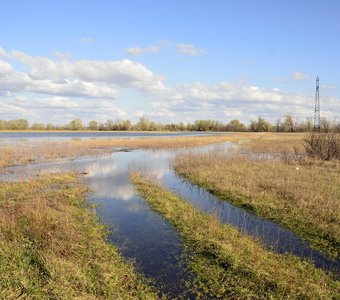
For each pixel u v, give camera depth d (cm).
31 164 2236
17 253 697
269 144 4009
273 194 1263
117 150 3541
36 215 897
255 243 811
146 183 1547
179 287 621
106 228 944
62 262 649
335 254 767
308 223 964
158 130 14700
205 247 793
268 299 575
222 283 629
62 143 4216
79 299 547
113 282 617
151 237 875
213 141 5012
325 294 584
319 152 2291
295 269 678
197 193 1402
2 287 578
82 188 1423
